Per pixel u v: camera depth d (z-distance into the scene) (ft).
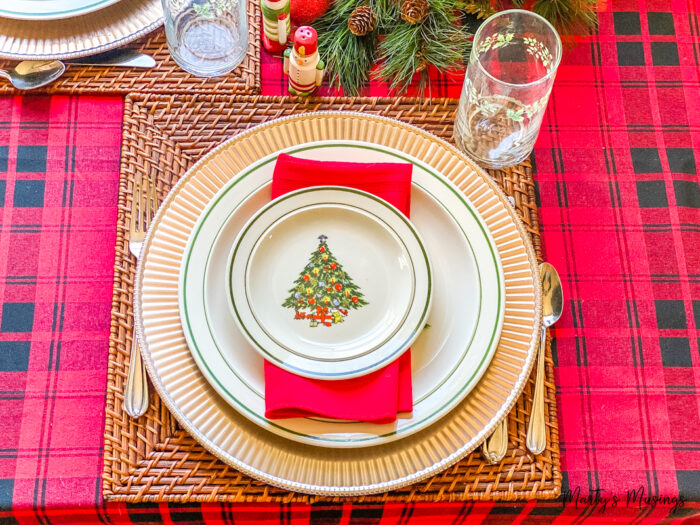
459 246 2.48
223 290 2.40
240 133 2.58
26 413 2.41
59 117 2.79
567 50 3.07
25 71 2.78
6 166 2.73
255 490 2.30
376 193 2.47
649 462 2.46
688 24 3.14
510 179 2.74
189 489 2.29
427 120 2.83
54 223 2.67
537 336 2.37
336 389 2.22
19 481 2.32
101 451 2.38
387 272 2.41
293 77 2.72
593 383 2.57
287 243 2.42
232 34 2.91
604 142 2.92
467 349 2.34
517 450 2.39
